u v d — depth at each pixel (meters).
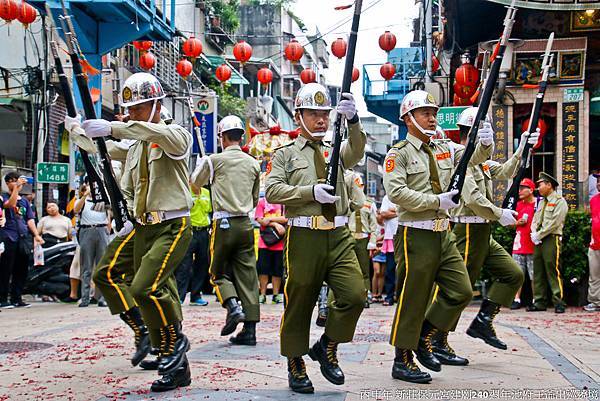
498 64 4.74
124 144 5.32
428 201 4.75
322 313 7.91
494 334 5.99
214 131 14.21
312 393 4.46
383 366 5.39
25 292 11.44
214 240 6.73
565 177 12.41
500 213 5.75
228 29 27.33
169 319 4.65
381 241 11.60
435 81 15.29
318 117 4.67
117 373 5.21
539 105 6.38
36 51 14.86
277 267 10.73
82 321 8.52
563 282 10.32
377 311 9.88
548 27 12.80
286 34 26.28
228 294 6.60
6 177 10.62
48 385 4.79
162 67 19.59
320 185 4.42
